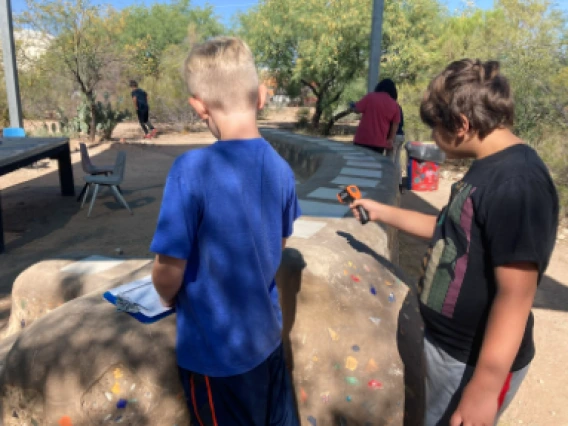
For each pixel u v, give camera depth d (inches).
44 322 67.5
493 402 48.4
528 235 45.6
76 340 63.7
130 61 662.5
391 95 286.0
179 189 52.0
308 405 81.8
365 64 637.9
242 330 55.9
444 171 396.8
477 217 49.9
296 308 84.4
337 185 167.5
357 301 84.7
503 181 47.6
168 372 64.9
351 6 614.9
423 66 590.9
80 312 69.9
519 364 54.1
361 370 80.7
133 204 297.6
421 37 625.3
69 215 273.6
